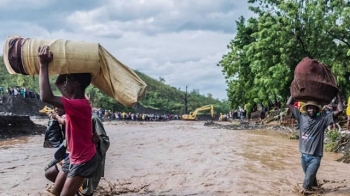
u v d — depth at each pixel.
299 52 28.48
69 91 4.23
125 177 7.91
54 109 5.36
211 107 74.12
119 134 22.36
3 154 11.91
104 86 4.34
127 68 4.39
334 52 28.00
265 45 29.45
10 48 3.91
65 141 5.11
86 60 4.03
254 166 9.30
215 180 7.60
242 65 43.31
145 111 90.50
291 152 12.30
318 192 6.56
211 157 10.98
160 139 18.09
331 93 6.51
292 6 27.73
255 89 40.38
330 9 28.08
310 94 6.49
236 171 8.59
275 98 39.72
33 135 21.36
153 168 9.04
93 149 4.36
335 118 6.52
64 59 3.93
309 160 6.62
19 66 3.92
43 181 7.49
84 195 5.09
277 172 8.49
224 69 45.84
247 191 6.70
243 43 42.41
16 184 7.22
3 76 79.69
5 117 20.89
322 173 8.41
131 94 4.26
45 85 3.83
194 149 13.23
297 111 6.84
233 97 55.81
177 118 84.56
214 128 31.66
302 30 27.92
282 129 26.42
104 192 6.54
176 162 9.99
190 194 6.50
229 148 13.55
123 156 11.27
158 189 6.87
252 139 17.97
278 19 28.59
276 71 28.95
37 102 50.84
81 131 4.21
